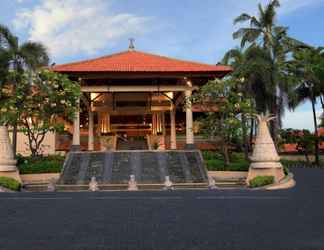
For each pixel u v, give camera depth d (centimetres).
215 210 1272
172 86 3362
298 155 4522
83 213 1221
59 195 1856
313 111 4250
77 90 2875
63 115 2955
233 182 2512
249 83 3356
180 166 2647
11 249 742
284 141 4334
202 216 1142
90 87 3344
